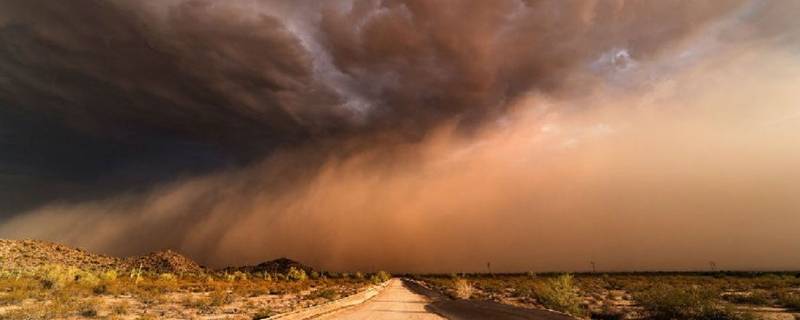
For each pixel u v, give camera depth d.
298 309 24.92
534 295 34.72
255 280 78.75
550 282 26.86
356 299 35.75
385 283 93.50
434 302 35.16
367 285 73.31
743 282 48.75
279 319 19.33
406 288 67.19
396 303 34.06
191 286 47.25
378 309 28.12
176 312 22.72
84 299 25.08
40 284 32.66
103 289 32.91
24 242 82.50
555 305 25.14
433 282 82.19
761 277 64.75
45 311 18.62
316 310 24.36
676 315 19.19
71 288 32.12
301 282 80.62
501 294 41.59
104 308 21.70
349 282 91.81
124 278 56.94
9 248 75.06
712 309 18.56
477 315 24.00
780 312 19.89
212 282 56.72
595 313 22.08
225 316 21.31
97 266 87.12
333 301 30.50
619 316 20.45
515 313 23.02
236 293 39.62
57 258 81.00
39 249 81.75
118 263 99.12
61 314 18.80
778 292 28.64
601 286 50.00
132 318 19.12
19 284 30.34
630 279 70.88
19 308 20.00
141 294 32.91
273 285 60.12
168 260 112.88
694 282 53.47
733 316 17.88
